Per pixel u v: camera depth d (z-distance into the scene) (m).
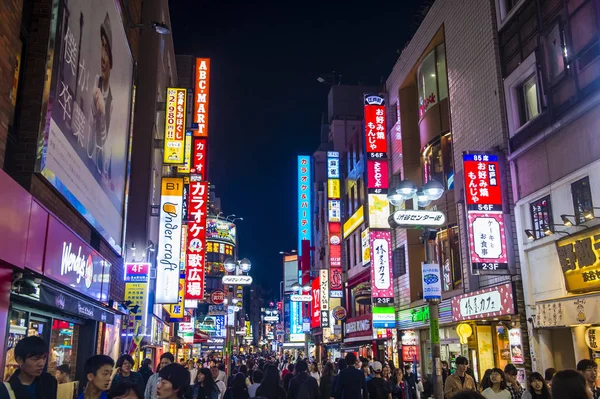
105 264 13.97
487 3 20.31
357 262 38.41
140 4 23.45
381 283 28.55
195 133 29.20
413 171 28.64
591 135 14.54
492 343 20.52
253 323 151.88
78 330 13.44
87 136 12.07
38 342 5.26
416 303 26.30
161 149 27.66
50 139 9.36
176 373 4.73
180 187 24.00
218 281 88.50
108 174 14.54
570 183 15.37
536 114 17.64
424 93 26.91
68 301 10.33
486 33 20.31
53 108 9.47
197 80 29.59
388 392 12.30
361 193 37.00
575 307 14.23
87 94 11.97
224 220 93.56
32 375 5.19
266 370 10.23
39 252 8.71
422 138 26.38
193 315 43.59
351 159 40.50
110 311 14.71
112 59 14.64
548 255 16.20
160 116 27.72
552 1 16.42
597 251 13.60
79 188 11.53
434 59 25.92
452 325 22.98
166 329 33.47
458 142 22.39
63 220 10.95
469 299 19.92
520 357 17.05
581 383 3.71
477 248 17.61
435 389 11.16
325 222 51.56
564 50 15.57
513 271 17.55
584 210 14.86
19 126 9.12
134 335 18.03
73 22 10.66
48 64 9.30
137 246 22.72
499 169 18.39
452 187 23.38
